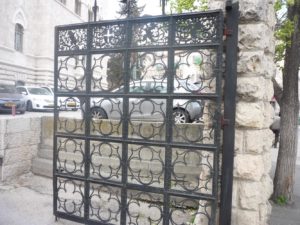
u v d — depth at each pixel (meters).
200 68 3.67
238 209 3.54
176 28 3.66
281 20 6.05
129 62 3.94
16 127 6.20
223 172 3.48
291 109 6.39
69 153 6.32
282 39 5.99
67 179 4.52
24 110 17.48
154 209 4.84
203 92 3.62
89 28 4.17
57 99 4.46
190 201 4.78
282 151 6.40
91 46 4.18
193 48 3.55
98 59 4.16
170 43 3.68
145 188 3.87
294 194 6.98
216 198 3.45
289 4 5.48
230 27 3.43
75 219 4.30
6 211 4.79
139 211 4.79
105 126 5.49
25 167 6.50
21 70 29.02
